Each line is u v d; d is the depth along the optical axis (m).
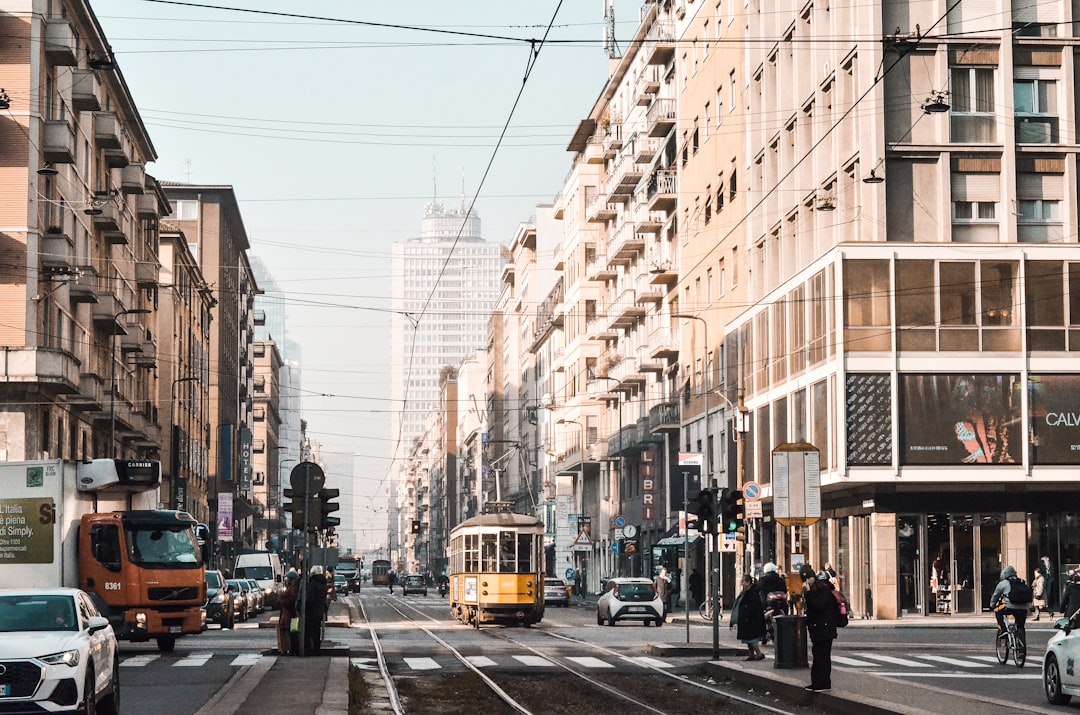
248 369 144.12
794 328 52.22
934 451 46.56
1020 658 27.58
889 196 47.19
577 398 94.81
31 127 50.00
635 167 80.31
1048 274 46.81
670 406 73.00
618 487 86.50
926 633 40.22
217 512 101.31
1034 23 47.53
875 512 47.47
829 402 47.69
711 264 66.75
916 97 46.94
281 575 72.75
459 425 187.25
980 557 47.59
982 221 47.31
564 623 51.56
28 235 49.78
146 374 77.06
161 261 87.25
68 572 29.98
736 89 62.66
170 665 27.67
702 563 68.75
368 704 20.44
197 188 114.44
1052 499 47.66
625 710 20.45
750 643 28.91
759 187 59.72
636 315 81.12
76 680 15.38
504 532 46.97
